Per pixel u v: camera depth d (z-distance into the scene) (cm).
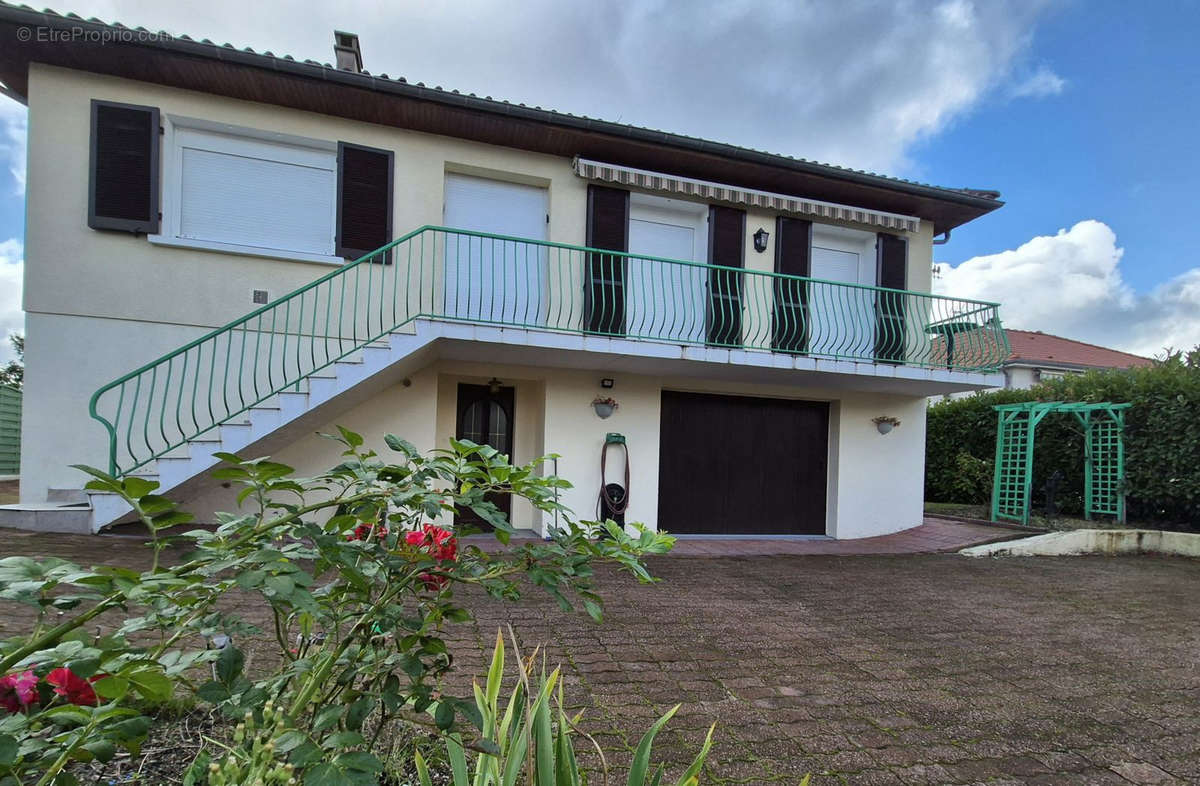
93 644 111
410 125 726
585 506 796
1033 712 303
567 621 421
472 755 188
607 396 816
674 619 443
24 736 103
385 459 715
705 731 264
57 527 537
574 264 800
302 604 108
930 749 258
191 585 111
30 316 602
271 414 564
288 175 702
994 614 502
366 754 108
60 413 605
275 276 680
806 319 891
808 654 378
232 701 129
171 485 532
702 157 804
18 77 632
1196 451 868
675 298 869
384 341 658
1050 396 1079
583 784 196
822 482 942
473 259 771
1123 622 491
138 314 633
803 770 235
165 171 650
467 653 345
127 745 114
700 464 888
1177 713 308
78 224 619
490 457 141
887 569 692
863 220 898
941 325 903
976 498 1204
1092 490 987
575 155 794
